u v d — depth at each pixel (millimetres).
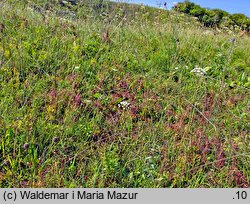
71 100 4852
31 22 7074
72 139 4289
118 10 8875
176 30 8695
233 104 5844
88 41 6680
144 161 4082
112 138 4422
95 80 5641
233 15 18281
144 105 5242
